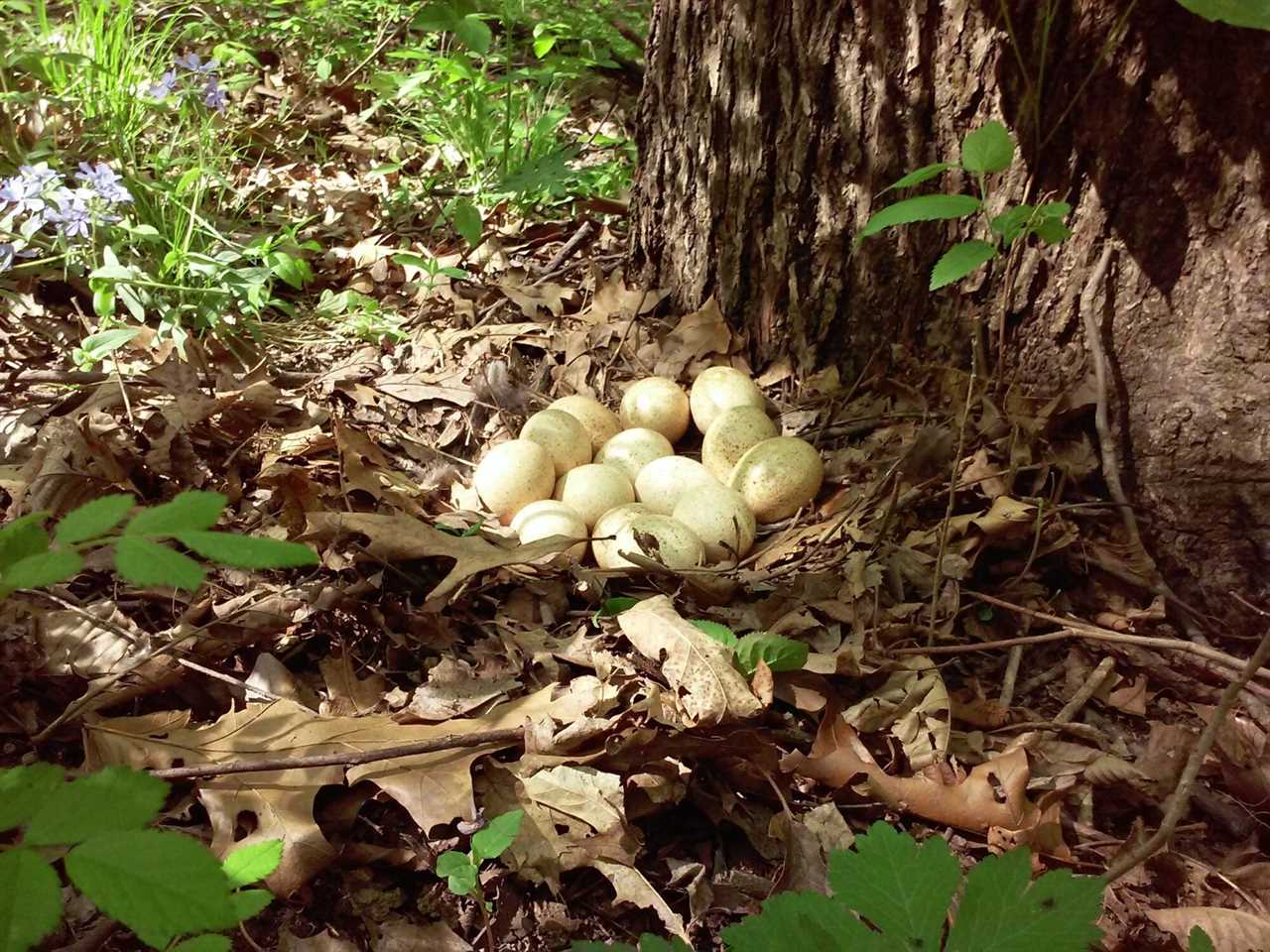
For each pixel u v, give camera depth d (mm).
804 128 854
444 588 701
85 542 274
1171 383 779
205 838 580
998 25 756
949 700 671
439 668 673
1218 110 714
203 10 1442
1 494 737
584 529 792
